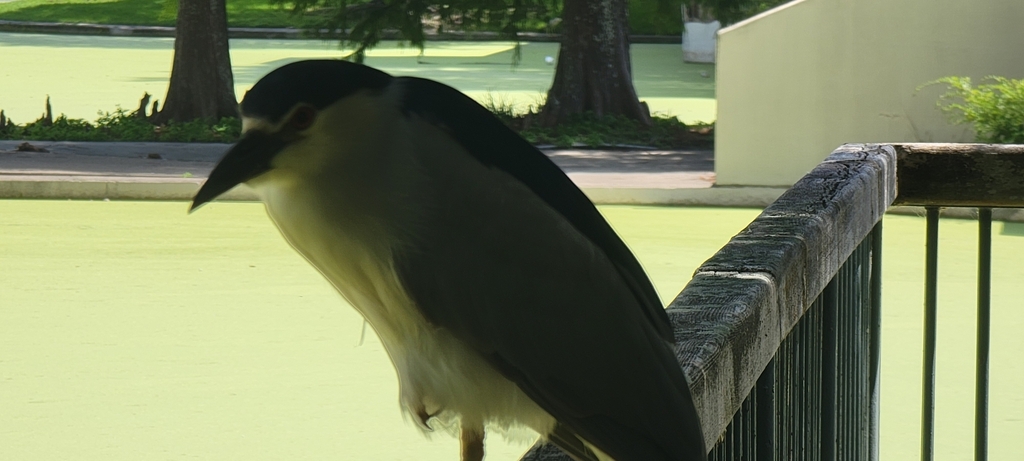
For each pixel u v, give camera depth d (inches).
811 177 125.3
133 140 794.8
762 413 93.2
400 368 80.4
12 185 581.3
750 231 103.8
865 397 139.3
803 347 107.3
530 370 73.5
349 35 837.2
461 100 75.8
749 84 577.3
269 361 315.9
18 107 954.7
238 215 534.0
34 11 1829.5
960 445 254.5
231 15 1828.2
